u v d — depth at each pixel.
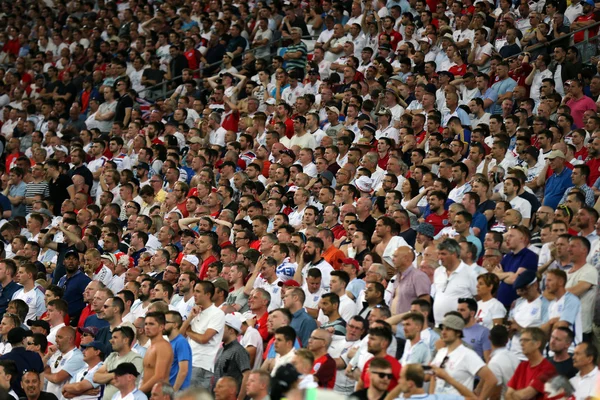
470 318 41.03
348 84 81.75
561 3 80.31
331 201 61.91
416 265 49.44
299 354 37.91
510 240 46.12
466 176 59.88
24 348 47.97
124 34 109.19
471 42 82.19
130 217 68.88
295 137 74.88
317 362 41.06
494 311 42.50
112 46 107.00
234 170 71.25
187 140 82.06
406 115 72.12
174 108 90.88
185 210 69.50
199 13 107.31
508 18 80.75
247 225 61.19
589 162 58.75
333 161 69.62
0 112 108.25
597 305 44.88
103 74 102.94
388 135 72.31
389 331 38.56
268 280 51.94
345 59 87.38
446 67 81.00
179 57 98.88
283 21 94.75
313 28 96.62
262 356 46.72
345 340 44.25
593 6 78.62
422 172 61.81
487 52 79.69
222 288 48.53
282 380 26.92
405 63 81.06
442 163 61.09
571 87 67.50
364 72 83.94
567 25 78.88
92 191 81.25
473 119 72.06
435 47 83.19
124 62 100.50
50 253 70.00
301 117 74.62
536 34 78.62
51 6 124.00
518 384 37.62
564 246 43.97
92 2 119.62
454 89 71.62
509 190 54.97
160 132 84.75
